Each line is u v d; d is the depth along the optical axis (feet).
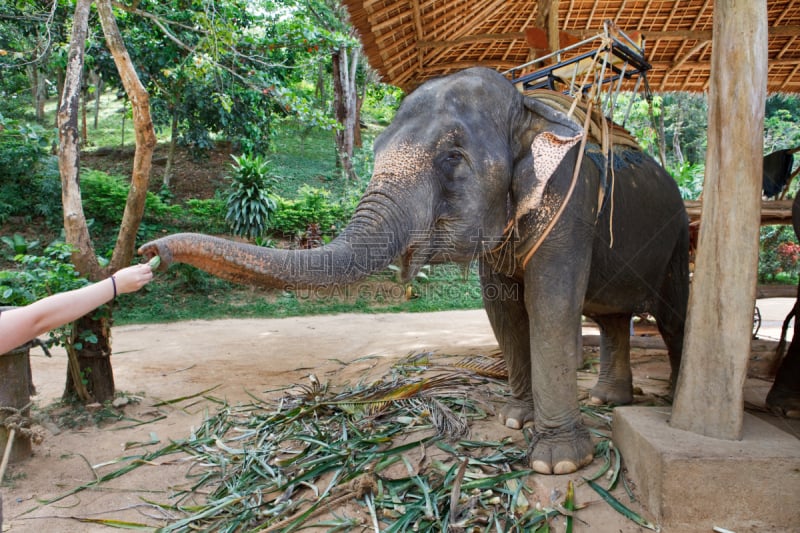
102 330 14.15
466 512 7.81
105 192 45.09
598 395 12.38
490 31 21.97
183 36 44.04
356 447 9.98
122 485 9.75
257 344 23.50
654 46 21.93
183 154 65.41
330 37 35.55
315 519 8.01
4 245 39.93
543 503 7.91
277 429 11.49
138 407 14.15
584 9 21.20
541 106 8.56
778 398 10.66
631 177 10.44
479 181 7.84
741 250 7.42
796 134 65.26
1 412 10.50
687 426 7.91
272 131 64.69
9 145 44.52
